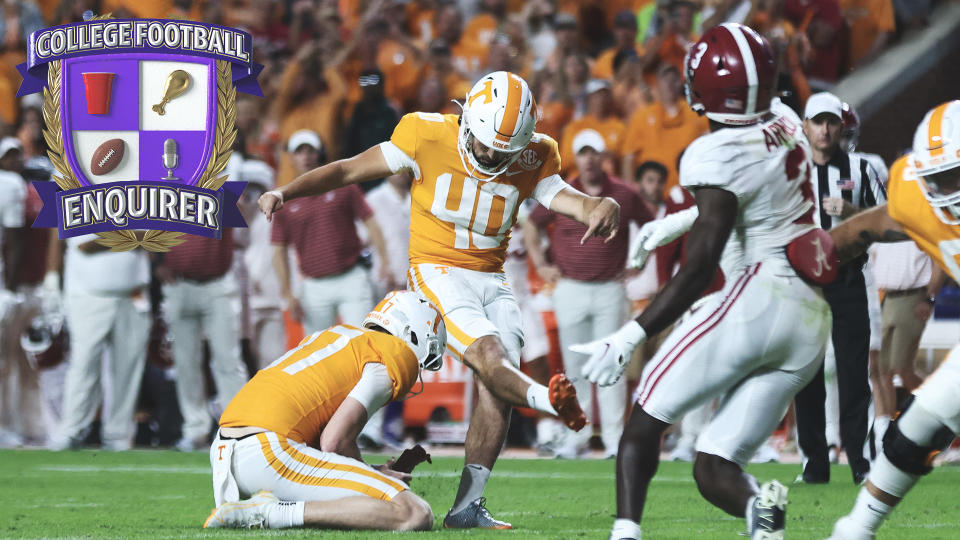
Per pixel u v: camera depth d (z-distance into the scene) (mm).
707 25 28406
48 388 24391
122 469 19281
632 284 22250
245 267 23750
